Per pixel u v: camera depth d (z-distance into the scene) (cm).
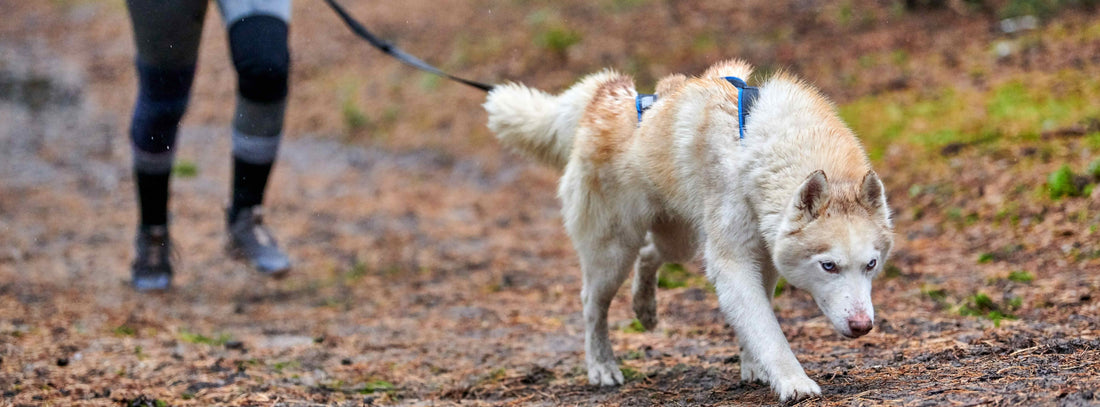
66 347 931
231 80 2817
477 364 870
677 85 729
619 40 2378
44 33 3428
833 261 586
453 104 2336
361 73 2645
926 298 923
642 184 706
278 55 977
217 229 1638
